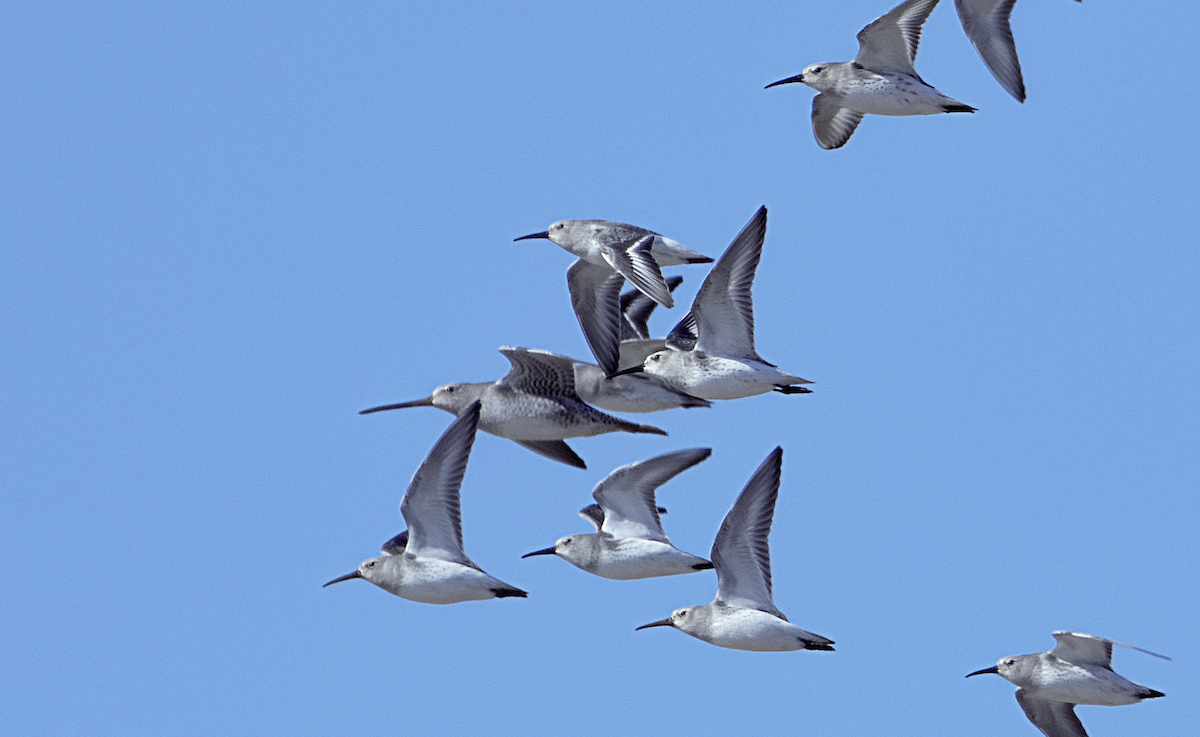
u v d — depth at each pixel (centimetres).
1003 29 2259
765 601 1964
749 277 1972
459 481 1964
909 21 2241
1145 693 2041
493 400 2220
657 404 2227
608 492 2164
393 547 2114
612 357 2231
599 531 2183
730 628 1956
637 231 2259
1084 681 2061
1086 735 2127
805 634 1945
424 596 1967
